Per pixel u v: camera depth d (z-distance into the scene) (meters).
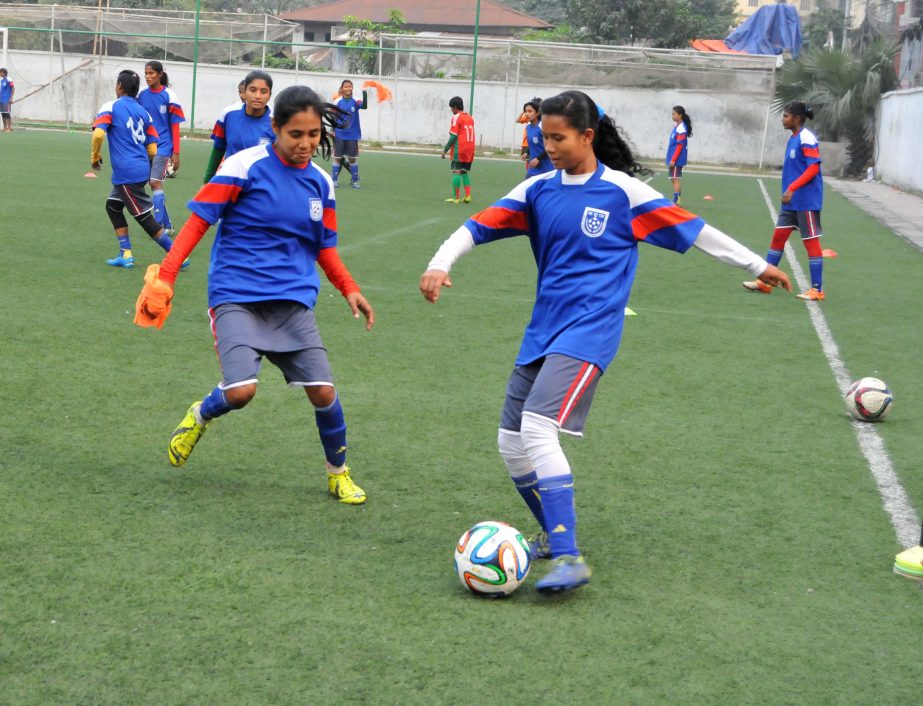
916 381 6.66
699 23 43.44
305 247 4.24
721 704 2.79
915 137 22.23
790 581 3.62
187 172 19.12
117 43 34.88
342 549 3.74
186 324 7.25
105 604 3.21
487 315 8.11
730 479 4.68
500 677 2.87
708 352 7.20
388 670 2.88
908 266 11.99
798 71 28.83
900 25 34.00
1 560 3.48
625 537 3.97
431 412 5.51
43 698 2.67
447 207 15.76
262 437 4.98
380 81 31.30
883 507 4.39
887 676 2.98
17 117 32.47
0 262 9.09
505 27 55.19
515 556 3.35
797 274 10.99
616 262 3.52
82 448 4.68
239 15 33.47
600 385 6.20
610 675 2.91
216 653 2.94
